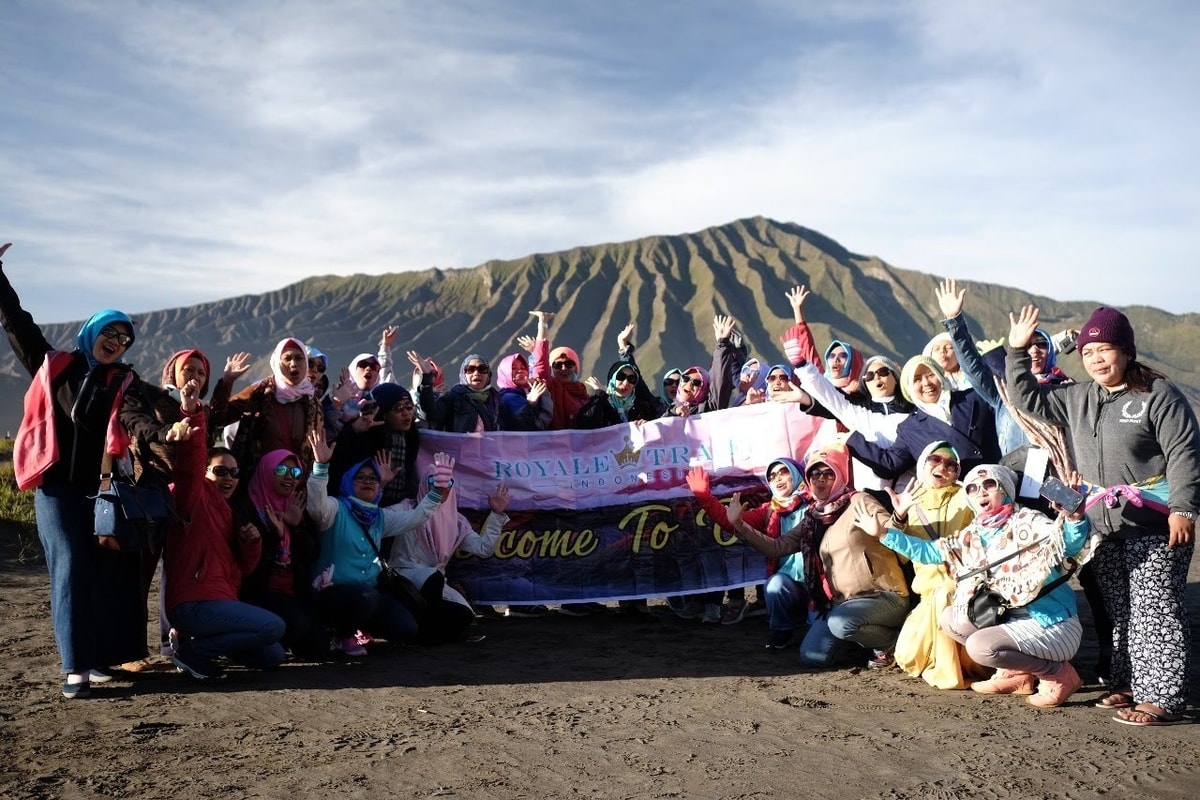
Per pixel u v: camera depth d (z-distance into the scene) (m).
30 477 6.29
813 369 8.53
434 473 8.45
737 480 9.55
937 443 7.09
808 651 7.41
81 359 6.50
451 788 4.80
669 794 4.70
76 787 4.84
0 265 6.50
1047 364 8.00
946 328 7.42
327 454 7.64
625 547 9.46
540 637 8.62
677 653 7.96
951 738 5.56
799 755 5.28
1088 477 6.02
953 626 6.52
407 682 6.95
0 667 7.30
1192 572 11.41
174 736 5.66
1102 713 6.04
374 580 7.90
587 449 9.68
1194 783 4.77
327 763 5.18
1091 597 6.79
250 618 6.90
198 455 6.77
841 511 7.64
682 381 10.83
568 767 5.10
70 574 6.41
